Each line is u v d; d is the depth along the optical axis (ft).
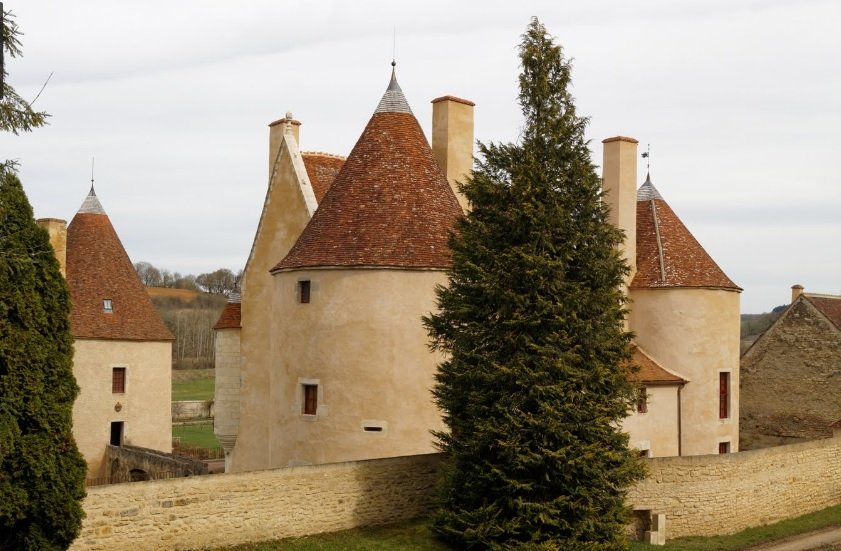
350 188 78.69
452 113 90.27
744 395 126.82
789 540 79.92
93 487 53.88
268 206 92.94
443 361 74.49
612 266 64.08
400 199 77.20
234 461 96.27
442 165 90.07
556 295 62.34
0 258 51.21
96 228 137.08
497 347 63.26
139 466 121.39
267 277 92.12
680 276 95.09
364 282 74.28
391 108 82.33
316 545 60.95
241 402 93.81
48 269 53.72
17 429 51.03
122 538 54.54
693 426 93.35
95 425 131.64
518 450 60.49
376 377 73.56
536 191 63.26
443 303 66.33
